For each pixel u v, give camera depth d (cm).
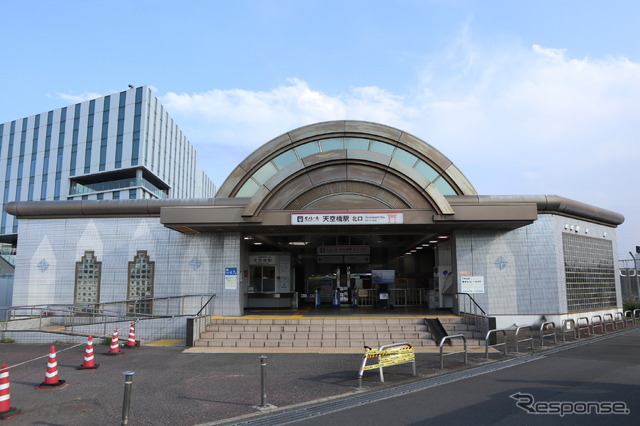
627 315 2667
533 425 692
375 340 1583
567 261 2052
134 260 1961
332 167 1762
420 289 2577
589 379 1023
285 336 1609
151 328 1780
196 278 1900
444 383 1000
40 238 2020
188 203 1850
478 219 1667
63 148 5825
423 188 1705
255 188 1869
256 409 811
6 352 1477
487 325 1567
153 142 5759
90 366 1195
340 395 903
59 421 748
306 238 2395
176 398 889
